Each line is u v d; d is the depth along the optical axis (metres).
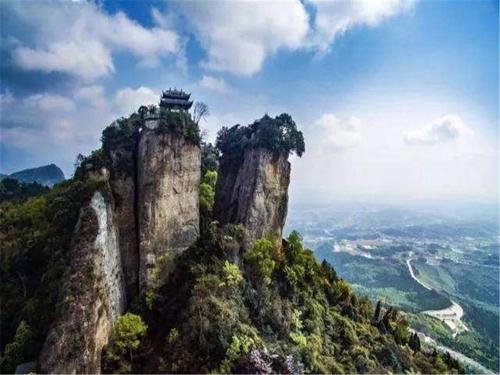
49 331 50.28
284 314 69.50
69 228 59.72
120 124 68.44
